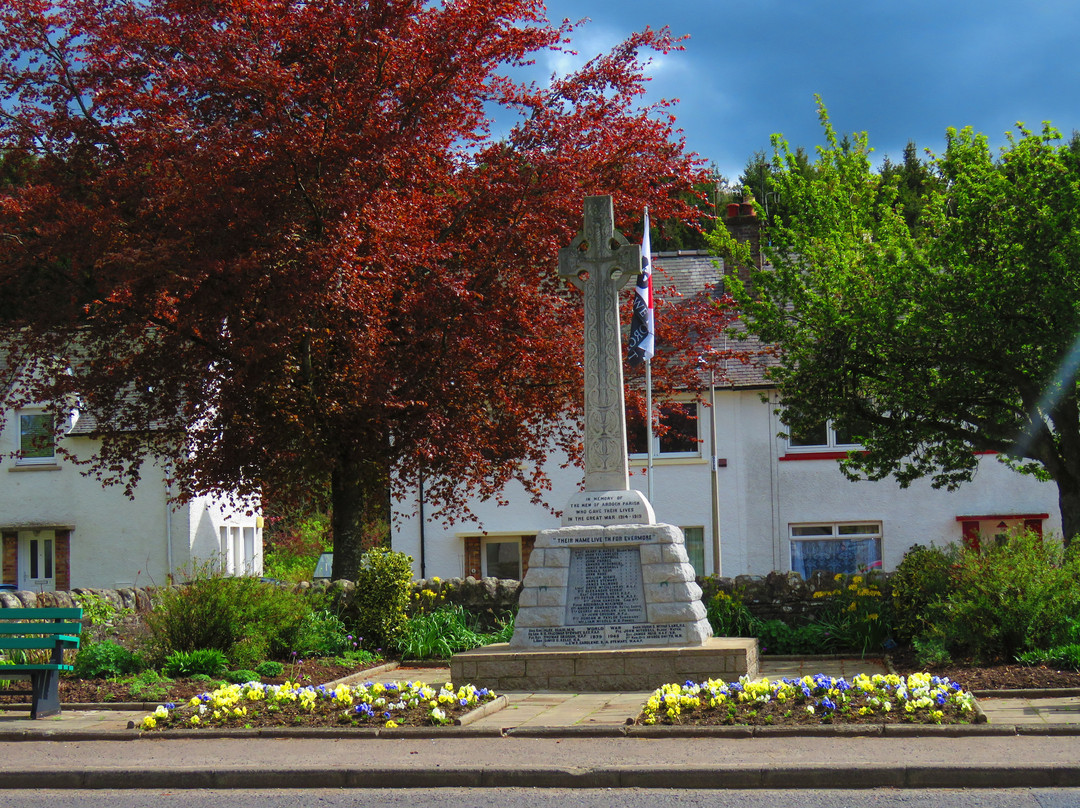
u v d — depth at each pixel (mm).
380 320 16719
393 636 15625
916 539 27312
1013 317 18234
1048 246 17906
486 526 28281
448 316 16922
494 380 18234
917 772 7293
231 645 13320
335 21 16500
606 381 13320
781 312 21125
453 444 17406
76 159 18188
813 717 8906
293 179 16031
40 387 18453
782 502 27781
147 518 31906
